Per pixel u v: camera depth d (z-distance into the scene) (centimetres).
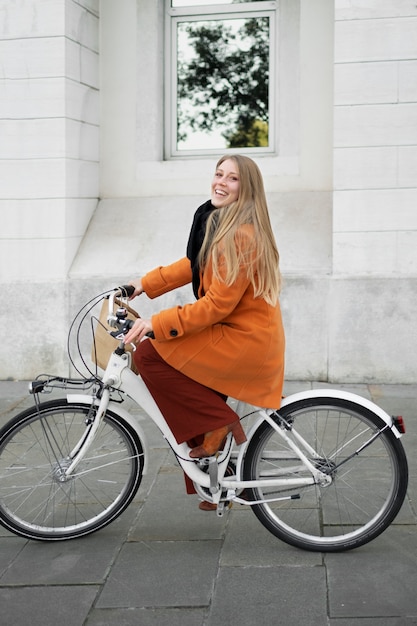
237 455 351
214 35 731
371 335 633
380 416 340
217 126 739
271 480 342
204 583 319
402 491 340
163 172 721
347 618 291
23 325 668
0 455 357
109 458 383
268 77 727
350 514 374
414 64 609
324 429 354
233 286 320
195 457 341
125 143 726
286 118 701
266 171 705
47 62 650
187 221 692
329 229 668
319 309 638
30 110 656
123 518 388
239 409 356
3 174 664
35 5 648
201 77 738
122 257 672
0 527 380
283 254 652
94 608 302
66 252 664
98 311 661
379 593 308
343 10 611
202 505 360
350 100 617
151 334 326
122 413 357
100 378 357
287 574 325
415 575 323
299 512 379
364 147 620
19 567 337
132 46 719
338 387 627
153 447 498
